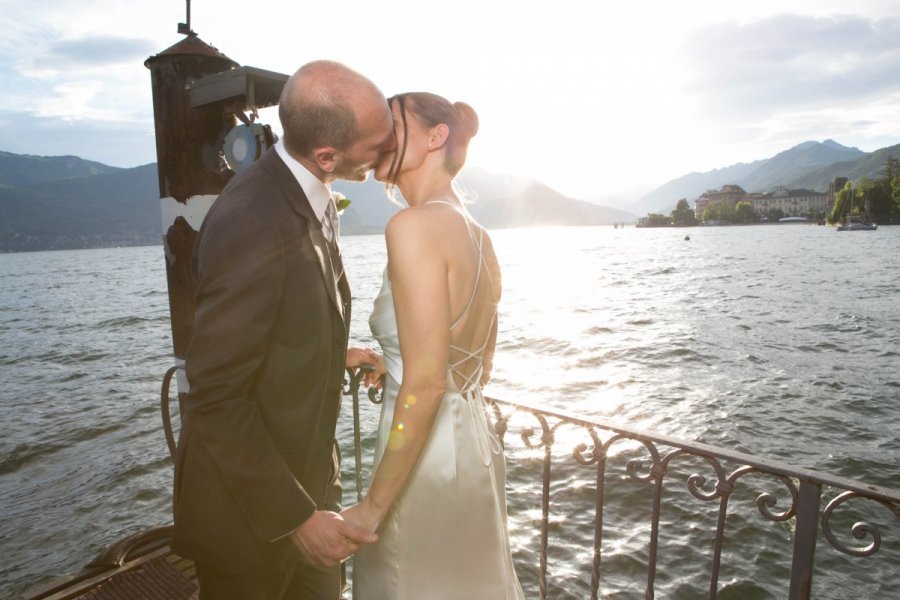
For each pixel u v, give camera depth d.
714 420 12.55
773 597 6.75
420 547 1.46
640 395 14.51
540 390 15.13
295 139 1.36
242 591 1.51
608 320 26.95
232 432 1.26
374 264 82.31
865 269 48.88
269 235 1.31
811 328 23.38
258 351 1.29
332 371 1.56
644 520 8.22
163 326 29.81
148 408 14.76
